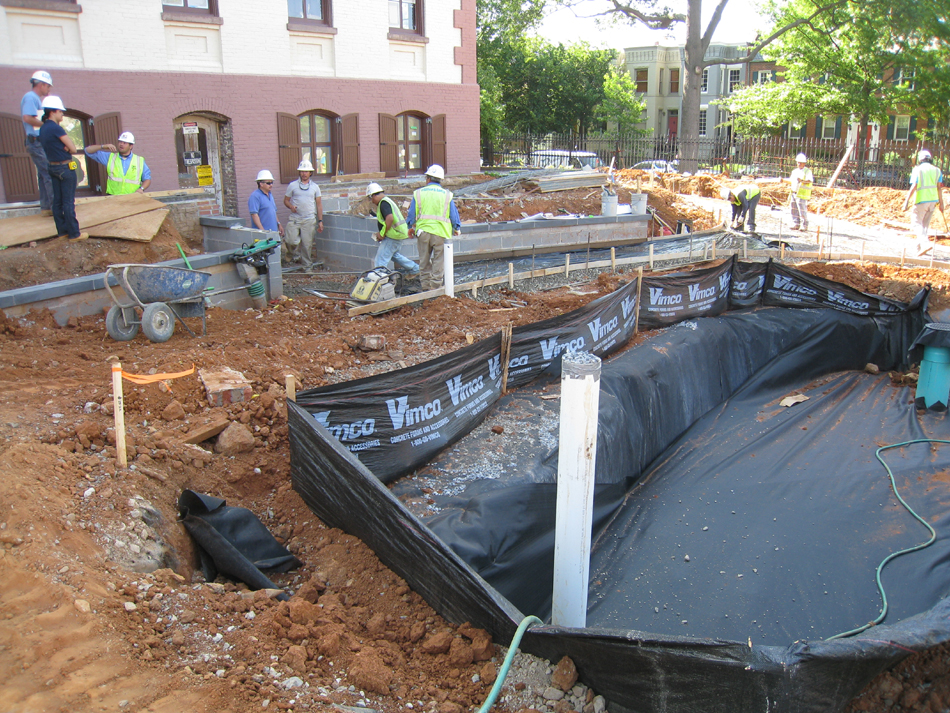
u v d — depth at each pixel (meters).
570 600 4.92
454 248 13.96
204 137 14.76
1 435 5.58
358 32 16.47
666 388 9.59
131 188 11.37
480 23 36.31
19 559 4.20
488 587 4.39
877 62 30.02
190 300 8.66
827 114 32.50
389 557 5.15
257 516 5.80
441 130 18.95
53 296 8.57
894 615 6.43
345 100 16.53
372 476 5.13
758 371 11.73
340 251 13.55
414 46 17.83
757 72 49.38
